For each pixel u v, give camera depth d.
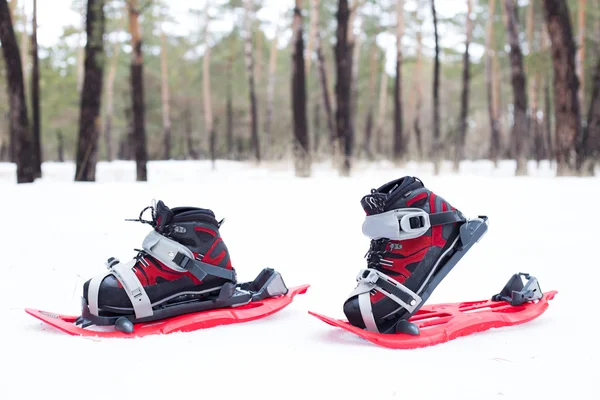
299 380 1.55
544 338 1.98
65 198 6.11
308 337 2.02
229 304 2.35
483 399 1.43
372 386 1.51
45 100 32.78
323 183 8.30
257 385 1.52
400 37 26.14
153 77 38.78
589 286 2.81
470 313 2.20
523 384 1.53
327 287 2.93
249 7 29.36
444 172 15.95
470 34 23.11
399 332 1.99
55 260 3.42
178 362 1.71
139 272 2.21
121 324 2.07
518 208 5.36
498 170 18.80
